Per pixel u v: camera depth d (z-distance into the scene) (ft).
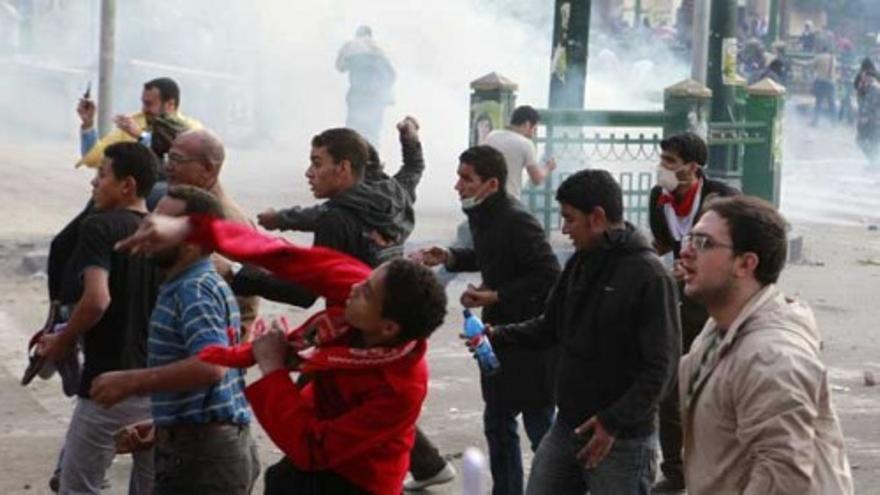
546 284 23.77
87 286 20.29
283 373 15.17
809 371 13.75
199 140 22.76
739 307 14.34
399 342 14.94
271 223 25.50
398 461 15.30
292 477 15.53
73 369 22.06
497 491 24.53
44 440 29.81
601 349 20.12
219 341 17.87
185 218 15.40
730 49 55.62
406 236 24.84
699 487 14.35
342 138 23.54
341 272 15.33
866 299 47.57
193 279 18.06
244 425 18.54
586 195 20.10
